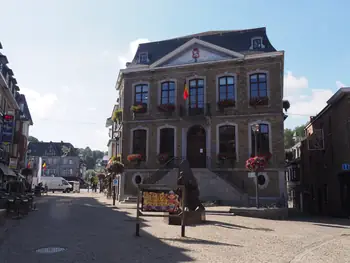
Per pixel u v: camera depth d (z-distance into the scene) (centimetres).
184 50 2628
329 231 1380
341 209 2317
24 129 4359
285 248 933
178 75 2627
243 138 2391
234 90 2470
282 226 1466
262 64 2428
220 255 799
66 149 9350
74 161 9156
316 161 3042
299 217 2133
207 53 2570
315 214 2798
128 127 2698
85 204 2278
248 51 2525
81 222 1322
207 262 725
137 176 2595
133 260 728
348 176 2317
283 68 2605
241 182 2338
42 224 1239
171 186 1055
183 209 1046
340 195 2355
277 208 1858
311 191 3256
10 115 2705
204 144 2542
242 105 2430
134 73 2752
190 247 880
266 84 2405
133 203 2409
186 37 2858
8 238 941
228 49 2500
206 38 2734
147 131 2639
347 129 2244
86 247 849
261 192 2281
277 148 2308
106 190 3931
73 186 5741
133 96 2734
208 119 2470
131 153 2659
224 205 2139
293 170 4216
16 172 3241
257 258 784
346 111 2266
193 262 720
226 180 2223
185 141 2534
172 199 1044
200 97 2555
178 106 2592
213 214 1745
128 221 1373
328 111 2667
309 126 3378
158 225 1268
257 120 2381
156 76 2686
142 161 2606
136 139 2675
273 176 2277
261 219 1695
